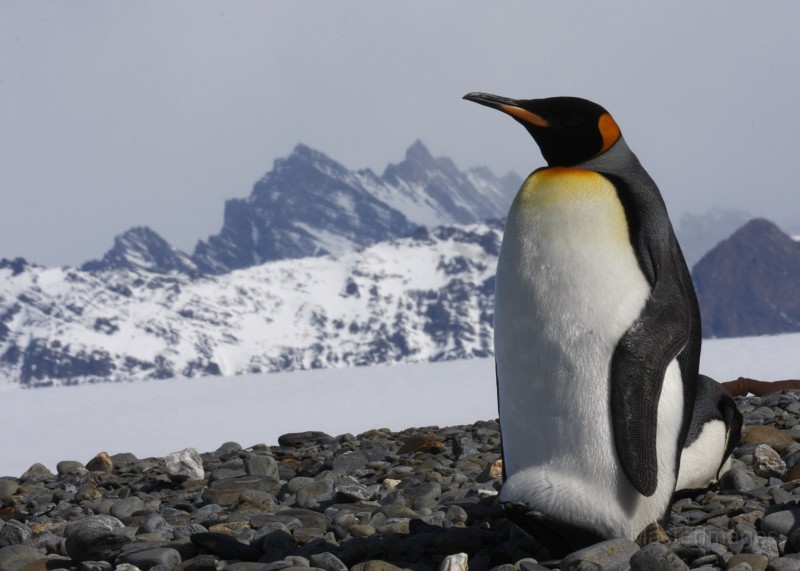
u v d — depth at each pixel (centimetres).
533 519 1313
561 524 1324
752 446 2177
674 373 1353
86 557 1611
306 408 11400
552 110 1427
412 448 2852
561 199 1369
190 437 8194
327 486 2177
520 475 1369
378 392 14112
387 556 1502
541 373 1350
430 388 13888
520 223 1390
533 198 1392
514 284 1376
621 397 1294
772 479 1822
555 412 1343
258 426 8806
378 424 7838
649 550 1232
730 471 1753
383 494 2092
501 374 1406
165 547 1577
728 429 1673
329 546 1569
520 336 1367
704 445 1628
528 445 1374
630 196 1377
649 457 1284
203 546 1580
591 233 1343
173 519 2025
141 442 8169
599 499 1323
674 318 1327
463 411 8794
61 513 2259
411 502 1956
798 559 1242
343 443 3250
